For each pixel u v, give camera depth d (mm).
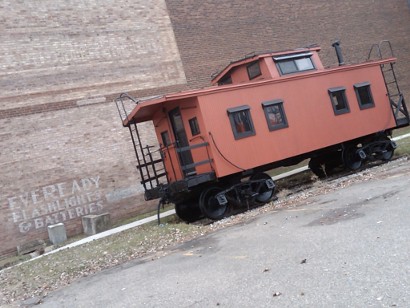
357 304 3930
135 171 17219
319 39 23938
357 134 14789
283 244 6738
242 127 12398
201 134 11969
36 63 16016
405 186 8844
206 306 4820
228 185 12531
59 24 16734
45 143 15703
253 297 4730
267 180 12961
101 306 5898
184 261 7430
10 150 15086
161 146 14242
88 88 16844
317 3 24406
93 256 9836
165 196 12289
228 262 6516
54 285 8195
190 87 19375
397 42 26969
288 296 4512
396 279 4277
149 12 18906
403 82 26578
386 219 6594
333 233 6586
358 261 5051
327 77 14523
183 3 19984
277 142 12930
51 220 15398
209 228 10352
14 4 15992
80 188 16062
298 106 13602
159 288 6051
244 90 12641
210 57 20203
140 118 13961
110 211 16500
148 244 9875
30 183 15234
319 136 13844
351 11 25578
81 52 16984
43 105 15883
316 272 5031
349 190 10461
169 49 19109
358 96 15148
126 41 18078
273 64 14102
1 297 8102
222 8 21125
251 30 21750
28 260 12227
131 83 17844
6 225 14633
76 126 16359
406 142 18812
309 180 16188
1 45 15531
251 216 10656
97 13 17625
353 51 25047
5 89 15336
